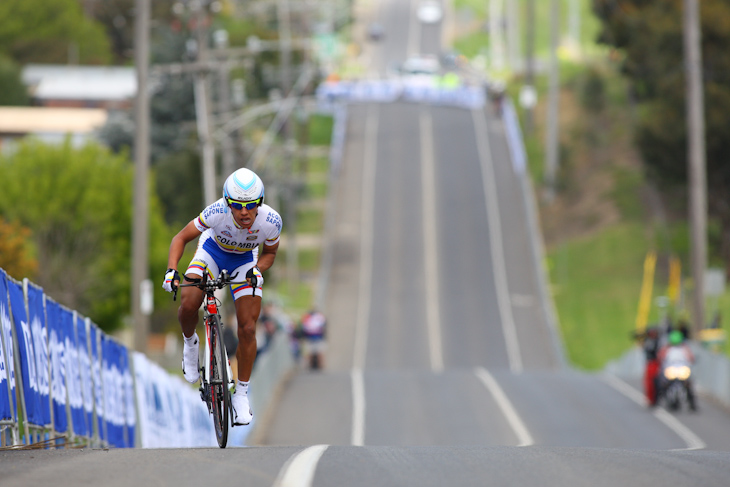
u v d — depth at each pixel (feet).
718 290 370.94
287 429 258.16
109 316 554.87
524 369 514.27
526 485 78.28
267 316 362.53
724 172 619.26
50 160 537.65
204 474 80.79
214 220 99.86
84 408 141.49
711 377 311.68
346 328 592.19
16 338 115.24
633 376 363.56
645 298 546.67
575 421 265.54
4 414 108.68
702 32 611.88
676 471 88.38
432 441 239.50
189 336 103.86
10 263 373.20
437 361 531.91
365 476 80.84
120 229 556.92
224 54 454.40
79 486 75.25
